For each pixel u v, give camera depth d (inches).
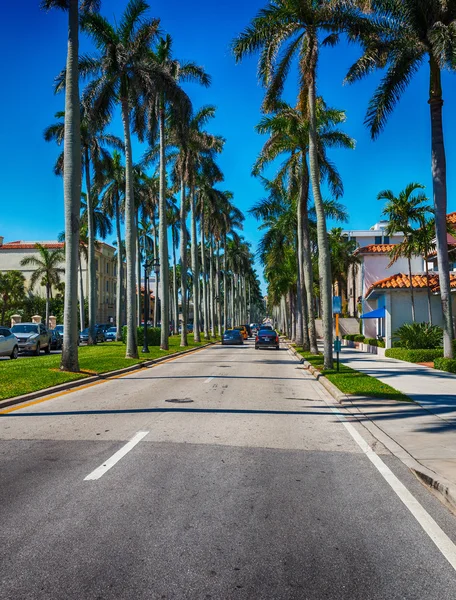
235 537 171.3
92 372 717.9
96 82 976.3
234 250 3405.5
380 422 378.9
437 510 201.3
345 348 1721.2
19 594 133.6
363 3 752.3
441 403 462.3
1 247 3223.4
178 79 1322.6
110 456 273.3
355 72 802.8
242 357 1215.6
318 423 381.4
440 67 705.6
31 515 188.2
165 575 144.6
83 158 1583.4
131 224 1019.3
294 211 1435.8
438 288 1185.4
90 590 136.0
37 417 391.9
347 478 242.4
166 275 1341.0
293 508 200.7
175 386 612.4
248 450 293.3
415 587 140.3
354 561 155.4
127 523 181.6
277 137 1103.0
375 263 1771.7
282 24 812.0
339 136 1096.2
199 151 1651.1
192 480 233.8
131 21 977.5
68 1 721.6
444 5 705.0
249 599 133.2
